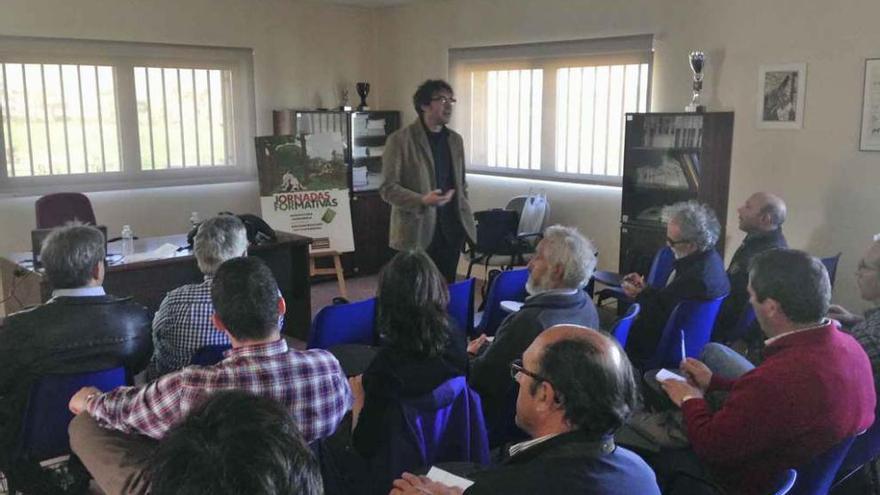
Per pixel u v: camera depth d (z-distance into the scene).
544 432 1.41
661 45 5.12
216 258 2.68
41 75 5.52
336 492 2.09
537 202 5.74
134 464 1.64
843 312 2.96
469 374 2.46
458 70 6.68
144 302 4.11
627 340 3.37
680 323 3.00
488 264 5.73
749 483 1.90
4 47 5.30
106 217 5.93
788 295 1.90
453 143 3.94
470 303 3.52
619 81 5.51
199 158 6.42
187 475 0.78
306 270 4.89
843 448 1.85
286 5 6.66
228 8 6.30
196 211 6.39
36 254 3.73
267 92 6.65
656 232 4.92
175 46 6.08
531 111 6.20
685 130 4.84
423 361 2.02
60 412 2.34
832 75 4.25
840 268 4.33
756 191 4.69
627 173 5.06
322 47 6.96
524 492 1.29
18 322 2.29
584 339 1.40
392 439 2.00
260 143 6.02
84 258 2.35
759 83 4.59
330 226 6.27
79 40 5.60
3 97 5.37
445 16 6.69
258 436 0.81
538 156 6.21
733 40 4.70
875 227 4.16
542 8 5.88
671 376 2.22
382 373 2.01
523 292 3.67
